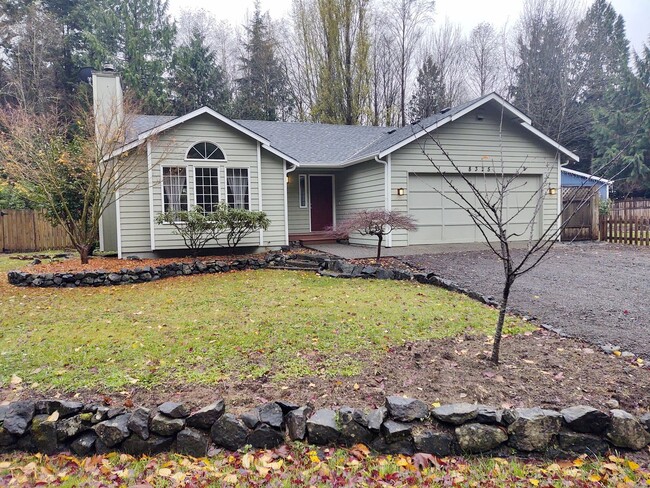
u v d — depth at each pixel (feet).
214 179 38.45
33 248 50.60
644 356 14.14
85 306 22.58
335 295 23.56
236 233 38.45
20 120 47.57
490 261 32.83
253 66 99.71
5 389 12.46
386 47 100.78
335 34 87.15
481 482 9.14
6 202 53.93
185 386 12.39
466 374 12.87
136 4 93.81
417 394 11.67
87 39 80.23
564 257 34.45
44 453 10.48
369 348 15.10
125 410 10.85
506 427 10.17
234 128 38.45
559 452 10.07
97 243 43.65
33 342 16.43
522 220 44.80
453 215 43.19
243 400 11.56
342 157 48.57
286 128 57.62
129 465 9.94
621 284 24.27
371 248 41.06
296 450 10.11
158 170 36.63
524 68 94.48
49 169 34.71
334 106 89.30
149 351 15.15
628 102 86.28
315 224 51.19
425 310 20.01
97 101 39.04
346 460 9.80
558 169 45.52
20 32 81.25
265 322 18.37
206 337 16.56
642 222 41.91
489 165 43.42
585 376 12.71
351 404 11.31
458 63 107.76
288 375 13.00
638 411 10.79
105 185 34.83
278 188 41.45
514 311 19.81
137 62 82.79
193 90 90.43
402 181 41.29
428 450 10.05
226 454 10.15
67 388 12.39
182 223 36.68
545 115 85.20
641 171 78.48
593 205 46.50
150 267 30.78
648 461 9.75
